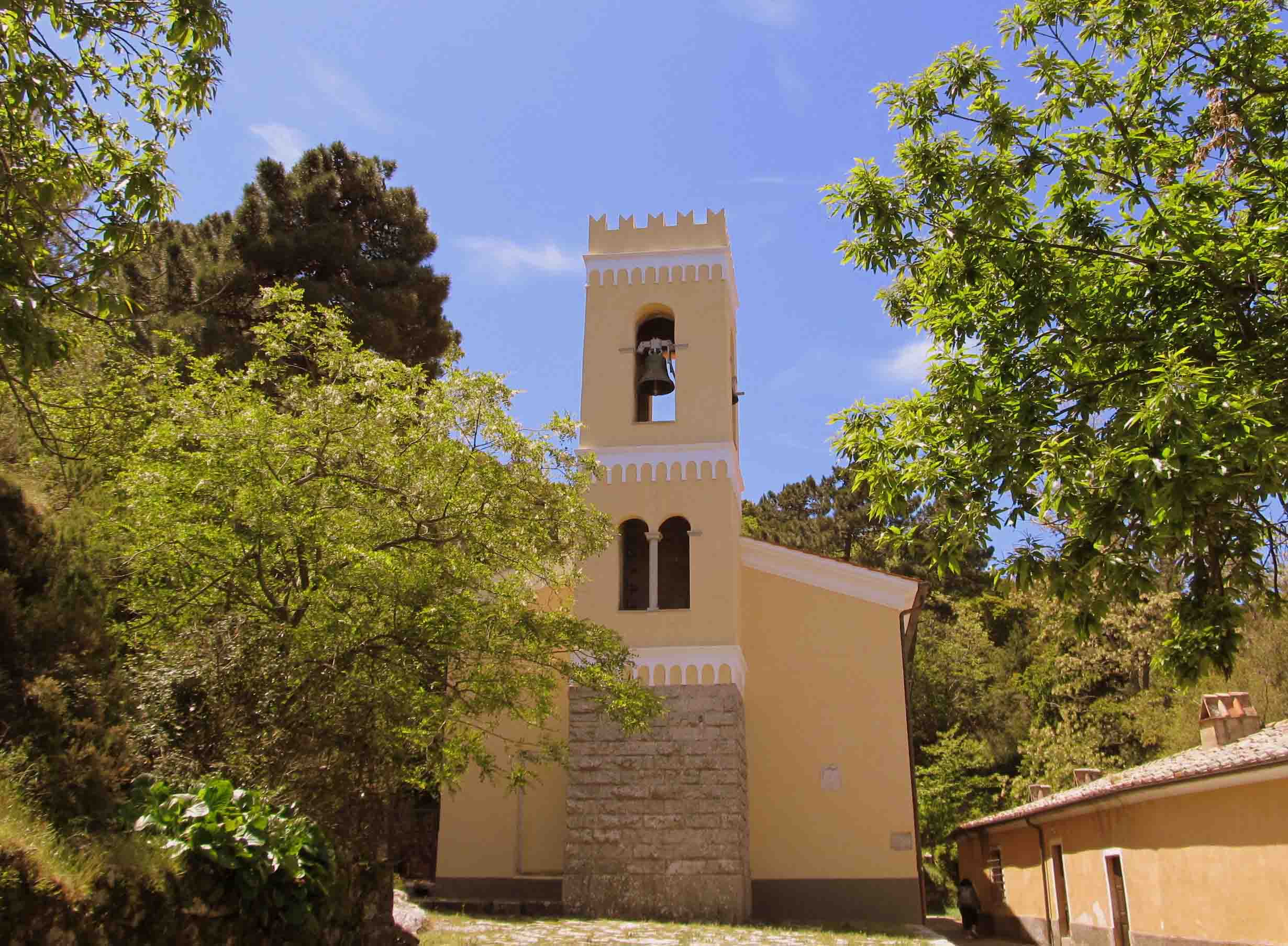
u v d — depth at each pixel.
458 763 15.57
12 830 6.04
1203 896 17.27
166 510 12.54
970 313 11.24
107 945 6.18
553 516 15.77
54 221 9.02
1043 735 40.41
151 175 9.15
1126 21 10.97
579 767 22.47
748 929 20.12
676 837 21.78
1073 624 10.09
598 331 26.31
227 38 9.06
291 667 12.26
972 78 11.40
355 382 15.04
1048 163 11.12
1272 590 10.70
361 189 31.36
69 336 8.70
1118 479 8.63
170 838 7.32
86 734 7.62
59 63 8.76
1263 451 7.98
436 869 24.86
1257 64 10.62
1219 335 10.03
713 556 24.08
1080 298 10.66
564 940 17.25
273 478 13.06
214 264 26.36
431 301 31.42
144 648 12.06
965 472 10.70
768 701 25.50
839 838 24.22
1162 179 10.99
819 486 63.69
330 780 12.09
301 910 8.30
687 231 26.88
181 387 15.36
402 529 14.12
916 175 11.41
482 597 15.74
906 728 24.89
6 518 8.59
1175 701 36.38
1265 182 10.66
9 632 7.77
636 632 23.56
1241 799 16.08
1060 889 25.22
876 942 18.83
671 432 25.22
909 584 25.81
